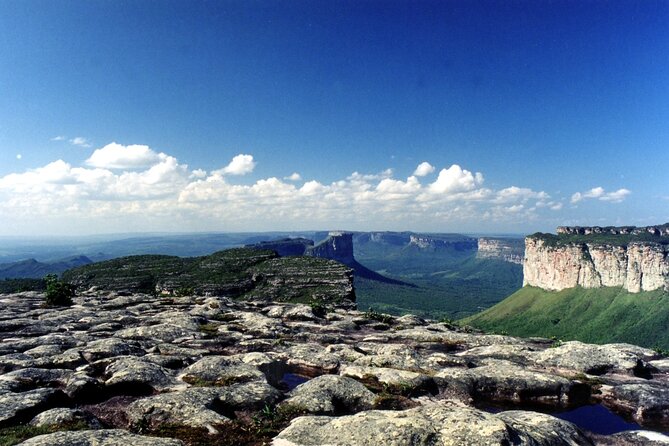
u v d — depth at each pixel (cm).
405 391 2917
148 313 6166
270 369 3569
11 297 7869
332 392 2692
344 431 1986
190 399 2442
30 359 3297
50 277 8475
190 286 16662
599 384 3219
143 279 17225
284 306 7294
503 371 3209
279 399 2623
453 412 2072
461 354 4000
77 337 4181
